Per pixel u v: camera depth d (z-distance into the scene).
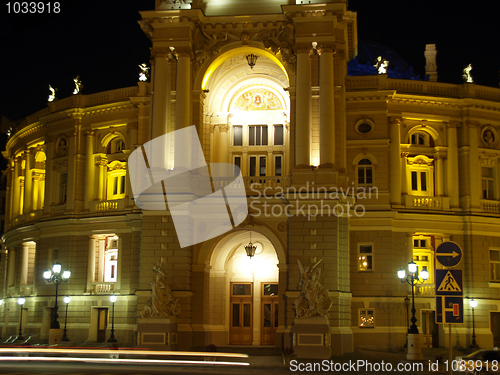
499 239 45.31
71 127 48.97
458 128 46.12
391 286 42.72
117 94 47.88
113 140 48.50
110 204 46.66
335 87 40.09
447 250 18.00
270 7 41.22
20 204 56.53
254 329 42.47
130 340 43.34
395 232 43.72
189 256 38.81
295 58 39.84
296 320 35.44
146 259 38.78
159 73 40.69
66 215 47.50
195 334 38.38
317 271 36.19
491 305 43.94
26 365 30.31
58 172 49.72
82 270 46.84
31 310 48.72
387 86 45.38
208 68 41.25
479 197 45.12
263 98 45.03
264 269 43.16
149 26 41.72
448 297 17.88
